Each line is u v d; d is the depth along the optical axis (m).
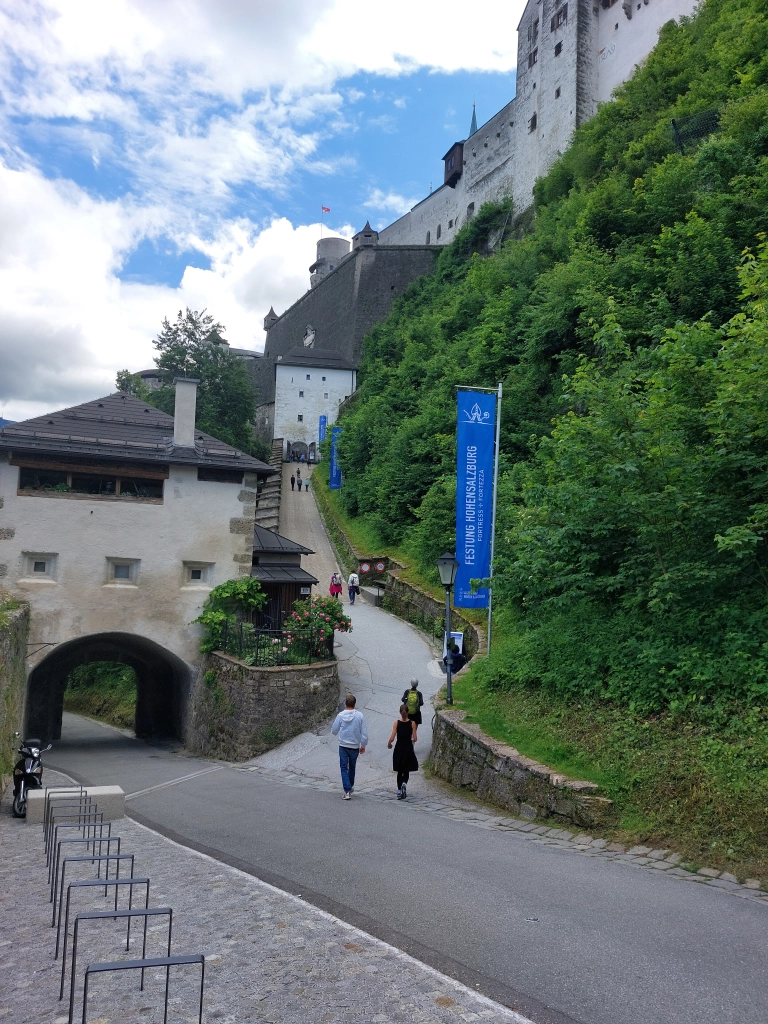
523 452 25.09
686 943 5.00
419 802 10.38
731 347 9.70
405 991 4.21
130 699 29.50
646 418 10.53
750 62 31.44
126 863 7.44
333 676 17.28
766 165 21.97
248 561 19.16
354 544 34.53
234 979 4.37
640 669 9.59
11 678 13.81
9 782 12.82
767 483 9.52
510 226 59.72
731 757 7.59
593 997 4.21
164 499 18.58
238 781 13.37
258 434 84.31
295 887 6.35
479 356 31.48
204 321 48.66
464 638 19.62
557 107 55.19
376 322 77.44
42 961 4.76
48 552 17.56
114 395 20.59
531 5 59.69
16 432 17.50
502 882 6.40
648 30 48.66
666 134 33.16
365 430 41.91
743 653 8.53
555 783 8.71
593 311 22.59
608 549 11.34
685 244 21.80
